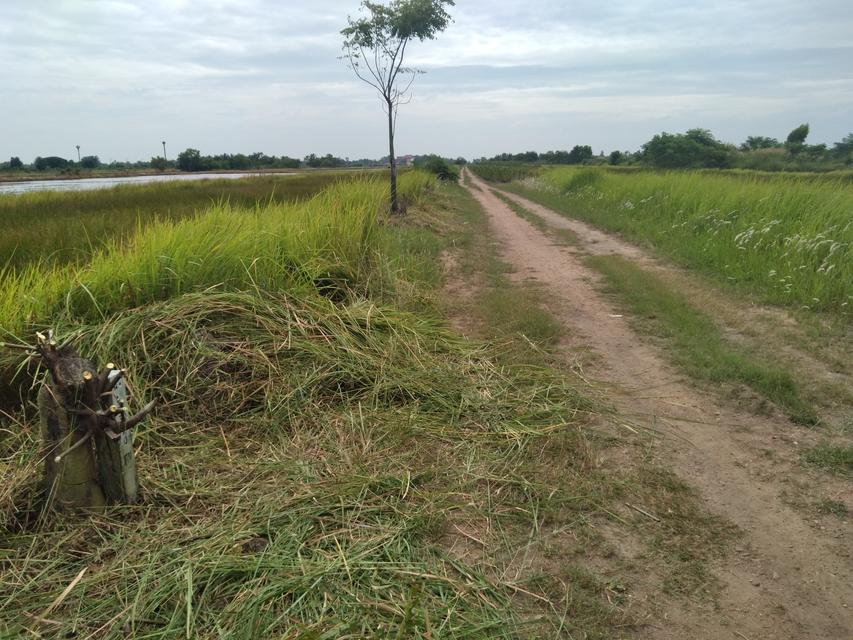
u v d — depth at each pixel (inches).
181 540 112.2
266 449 150.9
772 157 1706.4
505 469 143.9
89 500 119.8
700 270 381.1
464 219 684.1
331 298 263.6
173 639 91.5
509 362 210.7
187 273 210.1
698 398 187.8
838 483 140.6
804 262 335.3
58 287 194.4
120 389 121.8
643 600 104.9
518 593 105.7
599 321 271.7
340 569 105.3
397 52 522.9
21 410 160.4
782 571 112.3
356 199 471.5
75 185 1581.0
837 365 213.2
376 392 177.0
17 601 99.3
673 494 136.7
